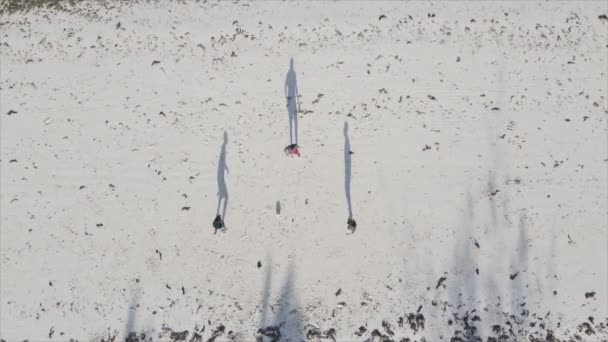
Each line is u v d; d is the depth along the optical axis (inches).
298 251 378.3
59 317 365.7
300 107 415.2
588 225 383.9
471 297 366.3
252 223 385.1
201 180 396.8
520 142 404.5
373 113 413.1
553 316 362.3
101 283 373.4
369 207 388.5
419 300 365.7
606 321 361.1
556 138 405.7
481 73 424.2
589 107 414.3
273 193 392.2
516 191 391.9
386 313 362.9
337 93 419.2
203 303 367.2
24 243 383.9
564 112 412.8
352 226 378.0
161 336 360.5
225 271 374.6
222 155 403.2
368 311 363.6
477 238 380.5
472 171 397.4
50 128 413.4
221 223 379.6
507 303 365.1
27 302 369.4
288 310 364.5
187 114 415.5
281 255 377.4
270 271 374.0
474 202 389.4
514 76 422.9
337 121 410.9
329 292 368.2
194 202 391.2
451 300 365.7
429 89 419.8
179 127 411.8
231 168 399.5
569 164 398.6
